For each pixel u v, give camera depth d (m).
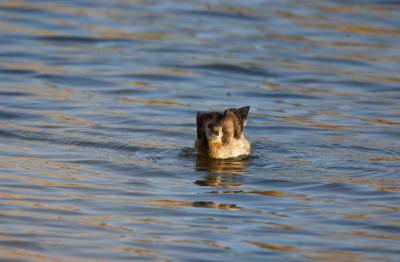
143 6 35.19
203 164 18.53
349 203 15.73
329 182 17.12
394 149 19.81
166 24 32.47
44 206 15.03
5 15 32.72
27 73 26.25
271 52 29.36
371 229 14.23
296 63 28.28
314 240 13.64
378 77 27.00
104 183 16.72
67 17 32.91
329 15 34.53
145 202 15.53
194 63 27.86
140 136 20.66
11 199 15.31
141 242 13.39
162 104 23.81
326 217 14.85
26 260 12.51
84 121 21.75
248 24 32.81
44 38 30.12
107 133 20.75
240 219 14.66
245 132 21.41
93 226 14.08
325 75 27.11
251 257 12.81
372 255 13.01
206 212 15.01
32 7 34.09
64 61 27.69
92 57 28.28
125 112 22.81
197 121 19.77
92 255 12.80
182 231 13.94
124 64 27.59
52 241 13.30
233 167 18.34
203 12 34.38
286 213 15.07
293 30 32.12
